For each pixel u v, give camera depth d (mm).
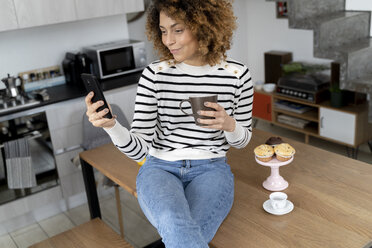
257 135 2377
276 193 1688
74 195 3518
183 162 1675
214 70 1649
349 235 1456
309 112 4285
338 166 1948
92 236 2107
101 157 2326
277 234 1502
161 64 1649
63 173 3357
